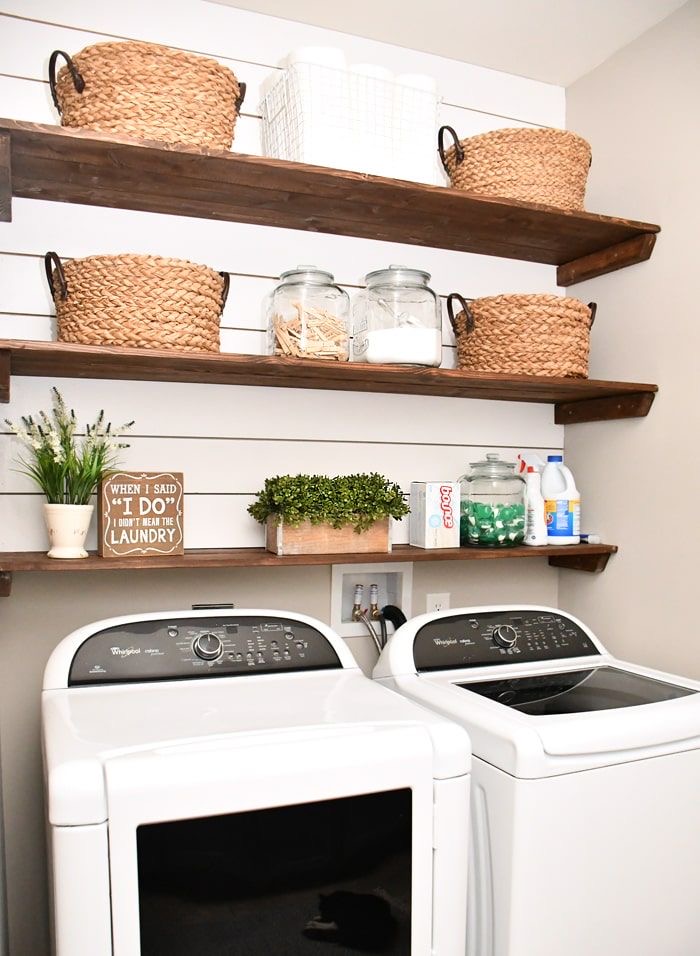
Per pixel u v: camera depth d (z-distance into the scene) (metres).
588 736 1.44
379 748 1.27
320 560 1.87
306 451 2.13
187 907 1.16
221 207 1.95
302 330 1.82
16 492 1.85
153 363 1.70
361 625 2.20
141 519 1.77
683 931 1.55
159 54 1.62
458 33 2.15
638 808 1.49
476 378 1.92
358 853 1.26
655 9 2.04
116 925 1.12
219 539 2.04
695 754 1.56
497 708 1.54
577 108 2.40
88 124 1.61
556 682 1.76
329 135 1.83
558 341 2.04
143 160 1.66
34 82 1.85
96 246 1.92
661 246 2.10
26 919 1.85
